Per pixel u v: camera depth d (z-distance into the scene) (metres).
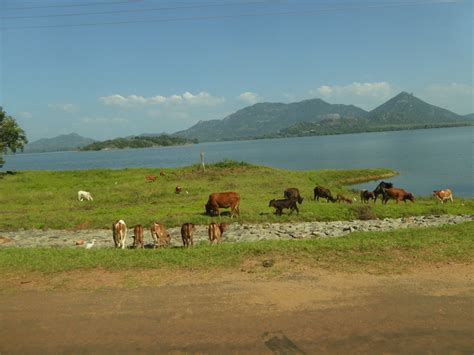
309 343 6.30
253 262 10.18
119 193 31.39
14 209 26.52
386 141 178.62
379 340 6.32
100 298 8.21
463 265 9.52
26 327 7.09
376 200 31.44
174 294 8.29
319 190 28.19
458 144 120.62
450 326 6.67
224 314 7.32
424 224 19.39
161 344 6.39
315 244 11.49
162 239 14.05
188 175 40.66
